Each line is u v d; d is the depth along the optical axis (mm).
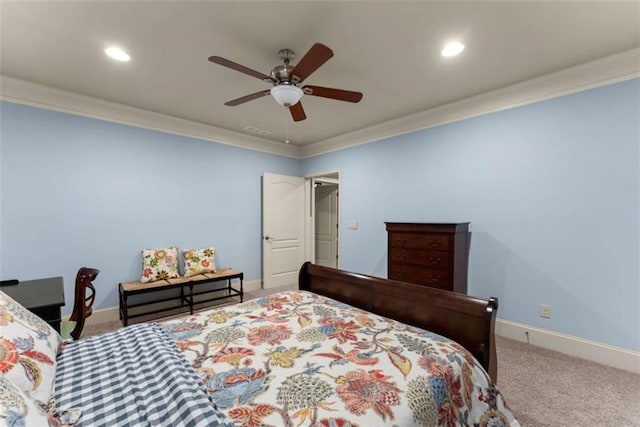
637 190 2217
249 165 4582
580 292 2473
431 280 2969
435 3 1685
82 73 2512
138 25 1876
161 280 3492
